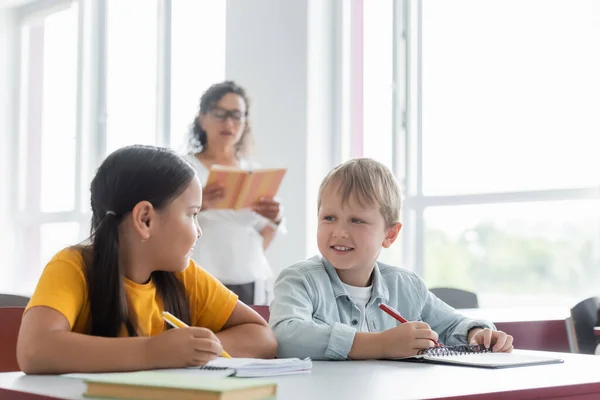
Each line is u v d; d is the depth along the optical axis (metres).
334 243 1.53
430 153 4.16
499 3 3.93
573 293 3.64
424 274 4.14
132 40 5.41
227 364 1.07
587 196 3.58
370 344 1.31
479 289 3.96
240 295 3.11
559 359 1.27
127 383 0.84
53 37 5.96
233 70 4.66
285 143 4.38
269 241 3.19
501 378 1.04
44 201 6.01
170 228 1.29
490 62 3.95
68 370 1.10
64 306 1.20
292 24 4.39
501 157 3.89
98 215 1.31
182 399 0.80
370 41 4.41
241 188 2.99
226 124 3.26
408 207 4.20
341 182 1.54
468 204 3.99
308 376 1.05
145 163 1.28
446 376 1.06
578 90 3.64
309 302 1.50
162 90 5.19
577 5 3.65
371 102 4.39
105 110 5.59
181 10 5.10
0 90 6.16
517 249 3.83
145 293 1.34
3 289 6.07
